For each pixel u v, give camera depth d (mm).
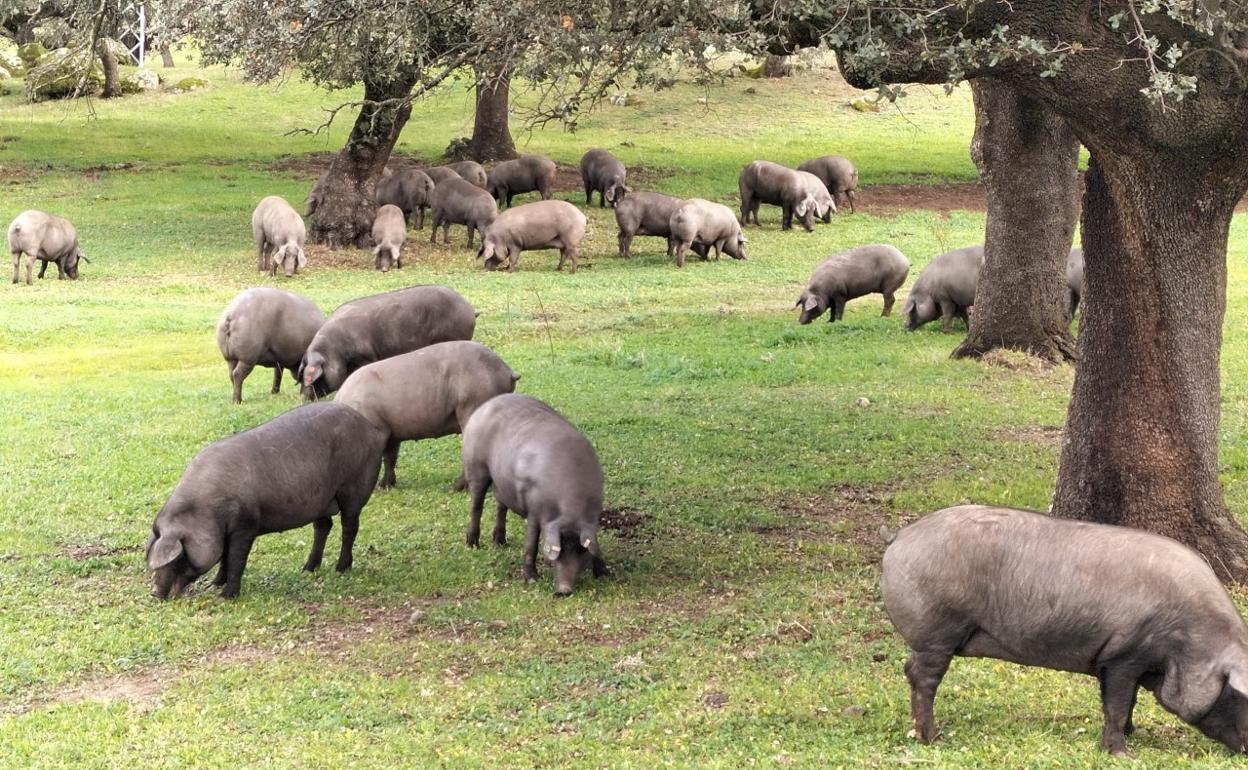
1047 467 13367
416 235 32406
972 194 37625
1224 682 6543
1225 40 8320
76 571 10859
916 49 8555
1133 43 8539
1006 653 7078
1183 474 9977
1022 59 8508
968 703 7922
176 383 18453
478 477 11094
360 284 26703
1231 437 14297
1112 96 8758
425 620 9758
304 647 9312
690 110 48281
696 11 9156
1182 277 9719
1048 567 6859
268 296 16562
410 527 12031
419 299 15375
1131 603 6707
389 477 13219
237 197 35938
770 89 51250
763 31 9117
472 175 35000
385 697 8320
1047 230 18297
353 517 10852
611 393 17109
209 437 14977
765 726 7648
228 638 9453
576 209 28719
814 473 13266
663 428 15195
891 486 12852
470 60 11203
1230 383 17031
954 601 7020
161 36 17859
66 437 15070
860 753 7113
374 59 15070
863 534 11422
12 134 44094
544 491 10094
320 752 7402
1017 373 17844
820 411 15844
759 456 13984
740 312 23875
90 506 12539
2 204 34625
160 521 9875
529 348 20609
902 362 18812
